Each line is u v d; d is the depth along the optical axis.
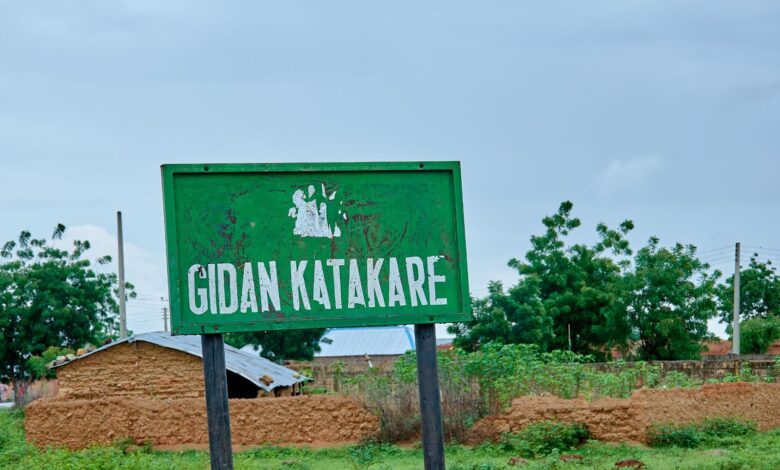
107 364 24.86
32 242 52.00
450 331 39.66
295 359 47.38
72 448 22.23
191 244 9.02
